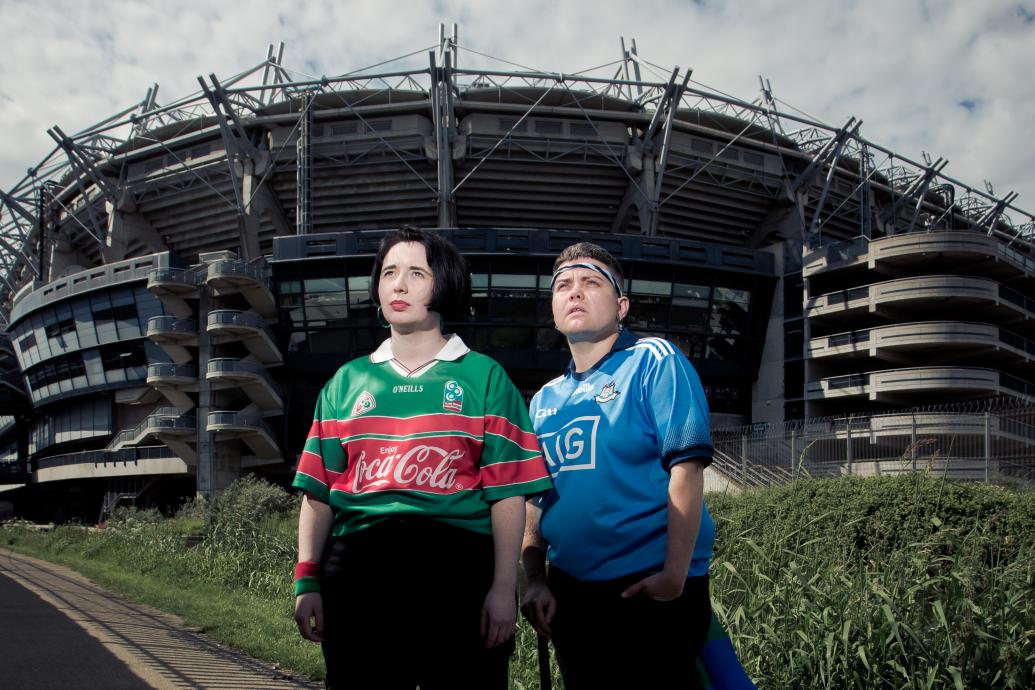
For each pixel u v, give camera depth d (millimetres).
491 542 2193
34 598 9695
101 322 44875
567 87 43062
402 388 2223
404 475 2115
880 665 3906
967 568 4391
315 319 40719
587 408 2553
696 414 2285
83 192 48625
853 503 7957
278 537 14312
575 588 2480
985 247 37219
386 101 45438
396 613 2049
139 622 8000
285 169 44875
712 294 41781
